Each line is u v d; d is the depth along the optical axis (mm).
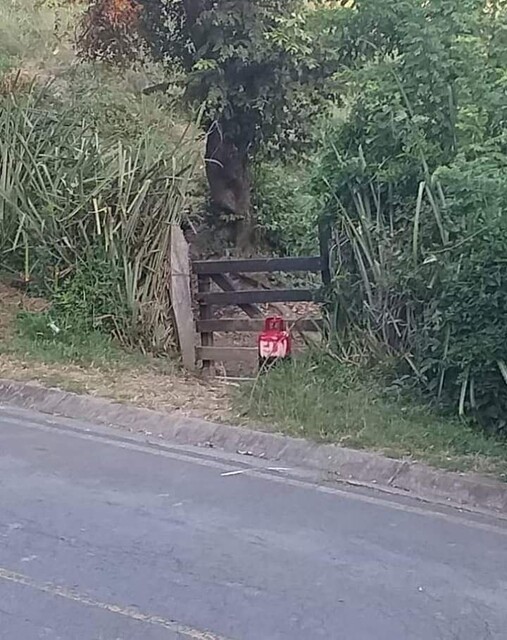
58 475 6824
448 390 8453
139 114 13984
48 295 11586
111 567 5207
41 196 11523
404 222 9484
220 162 16062
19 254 11844
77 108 13039
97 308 11031
